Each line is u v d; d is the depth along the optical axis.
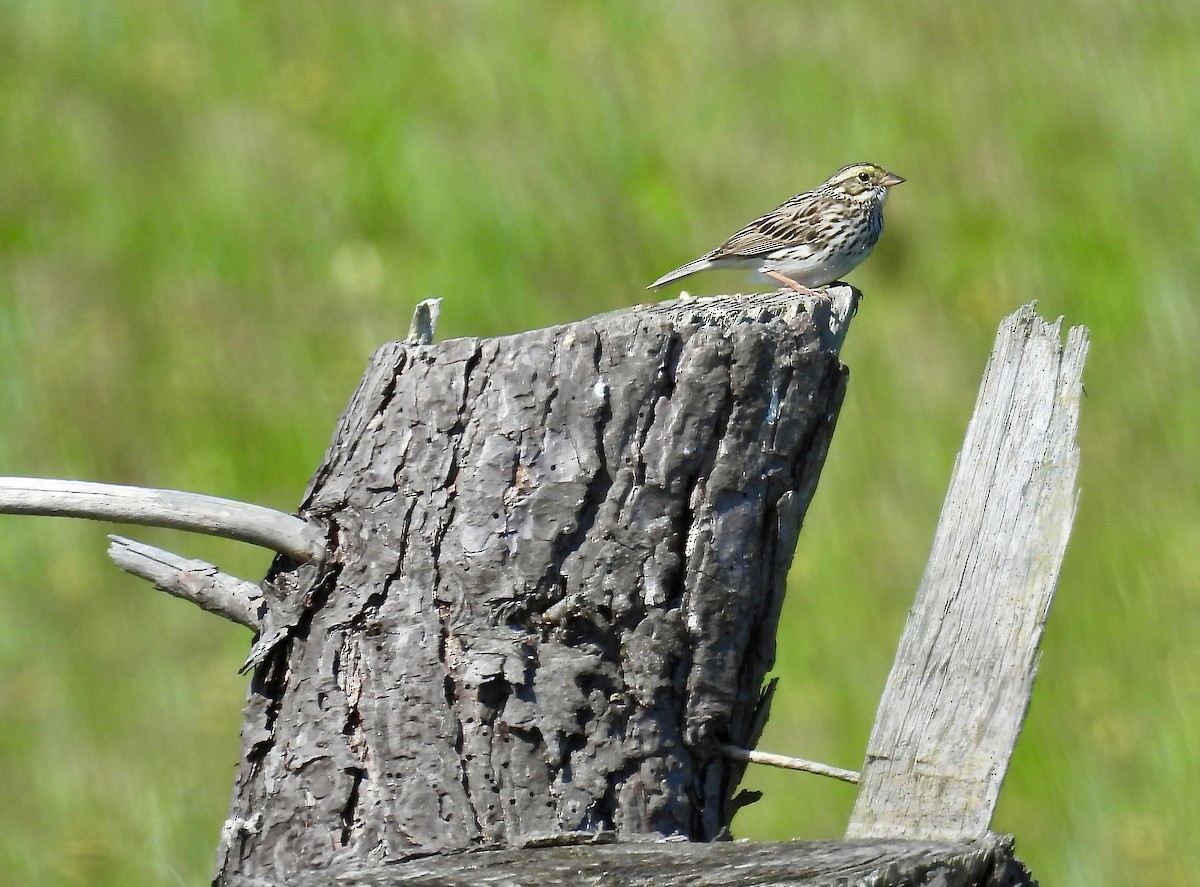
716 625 6.07
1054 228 17.92
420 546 6.04
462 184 18.69
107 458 15.80
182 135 20.00
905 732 5.98
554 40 20.91
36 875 11.58
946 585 6.14
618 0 21.08
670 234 17.95
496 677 5.94
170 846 11.75
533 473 5.98
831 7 20.84
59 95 20.56
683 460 5.97
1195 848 11.92
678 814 6.08
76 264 18.03
